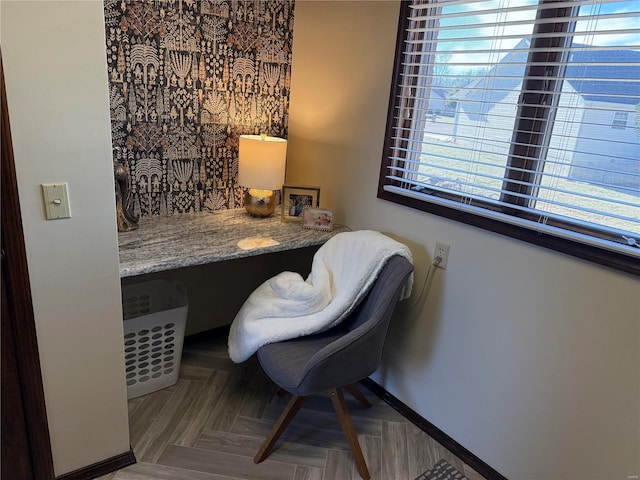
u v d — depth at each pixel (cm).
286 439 195
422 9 184
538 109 153
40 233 136
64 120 132
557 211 155
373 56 206
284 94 259
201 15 219
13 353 142
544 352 158
